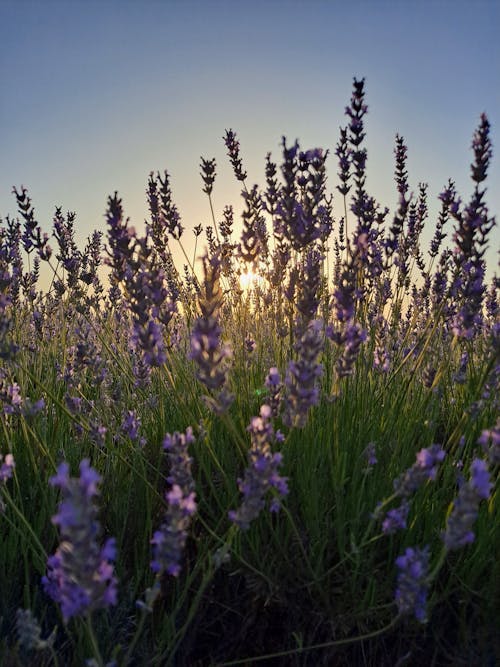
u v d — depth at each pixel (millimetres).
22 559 306
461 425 309
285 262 406
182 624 291
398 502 304
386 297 494
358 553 261
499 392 361
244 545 301
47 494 313
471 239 321
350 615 273
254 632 296
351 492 305
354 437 338
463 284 351
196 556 312
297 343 308
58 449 359
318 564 277
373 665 282
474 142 319
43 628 288
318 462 325
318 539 290
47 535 313
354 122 391
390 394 373
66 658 277
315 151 357
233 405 375
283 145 343
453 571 278
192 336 232
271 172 413
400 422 359
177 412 396
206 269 240
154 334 293
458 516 197
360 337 289
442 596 273
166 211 452
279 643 294
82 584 151
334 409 332
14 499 333
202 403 375
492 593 276
